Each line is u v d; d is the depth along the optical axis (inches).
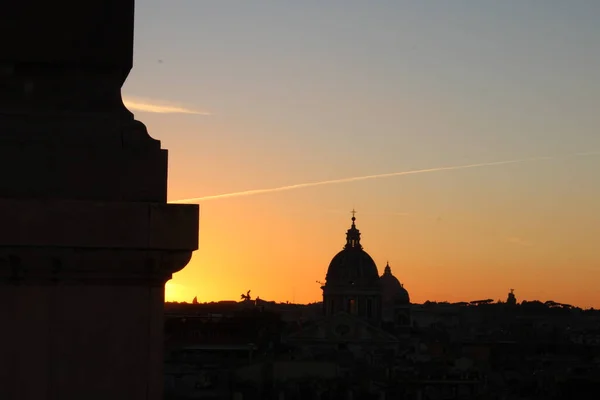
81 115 353.1
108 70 358.0
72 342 341.7
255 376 6791.3
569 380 7194.9
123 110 357.7
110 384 342.3
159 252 346.6
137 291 346.3
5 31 349.7
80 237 341.4
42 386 338.3
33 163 345.4
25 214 339.3
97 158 348.5
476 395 7357.3
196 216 350.3
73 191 346.9
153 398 343.3
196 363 7130.9
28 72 353.7
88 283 343.9
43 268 340.8
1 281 339.6
